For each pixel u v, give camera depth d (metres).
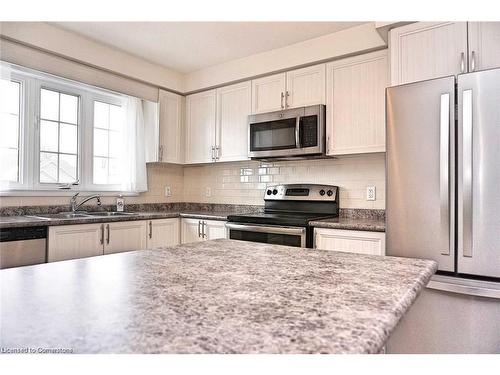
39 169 2.84
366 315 0.60
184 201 4.09
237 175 3.69
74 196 2.97
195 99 3.69
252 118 3.13
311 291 0.74
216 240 1.51
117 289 0.75
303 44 2.87
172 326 0.55
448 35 2.01
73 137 3.12
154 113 3.51
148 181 3.70
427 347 1.78
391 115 1.98
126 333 0.52
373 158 2.84
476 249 1.67
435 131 1.83
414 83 1.91
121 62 3.09
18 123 2.73
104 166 3.38
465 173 1.71
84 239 2.52
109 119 3.44
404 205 1.91
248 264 1.01
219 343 0.49
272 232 2.66
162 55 3.18
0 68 2.43
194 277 0.86
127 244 2.85
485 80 1.67
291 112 2.88
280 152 2.94
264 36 2.78
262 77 3.17
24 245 2.17
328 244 2.43
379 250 2.20
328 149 2.75
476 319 1.67
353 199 2.92
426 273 0.91
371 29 2.54
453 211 1.75
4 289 0.75
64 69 2.71
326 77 2.79
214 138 3.51
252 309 0.63
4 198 2.59
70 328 0.54
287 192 3.23
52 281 0.81
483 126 1.67
